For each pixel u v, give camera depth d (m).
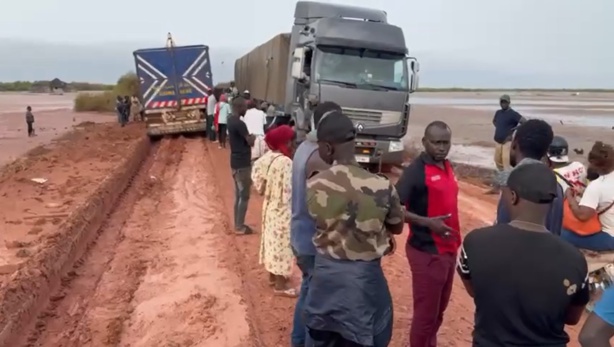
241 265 8.31
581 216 6.01
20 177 15.22
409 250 4.89
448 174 4.80
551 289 2.84
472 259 3.02
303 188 5.03
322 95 14.91
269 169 7.07
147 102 24.77
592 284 6.12
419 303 4.87
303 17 17.66
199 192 13.87
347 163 3.91
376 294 3.83
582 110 53.25
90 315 6.76
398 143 15.63
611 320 3.16
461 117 42.97
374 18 17.78
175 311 6.71
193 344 5.87
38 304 6.89
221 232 10.05
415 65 15.48
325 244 3.84
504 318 2.91
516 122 13.22
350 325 3.75
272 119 19.97
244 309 6.64
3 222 10.63
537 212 2.98
